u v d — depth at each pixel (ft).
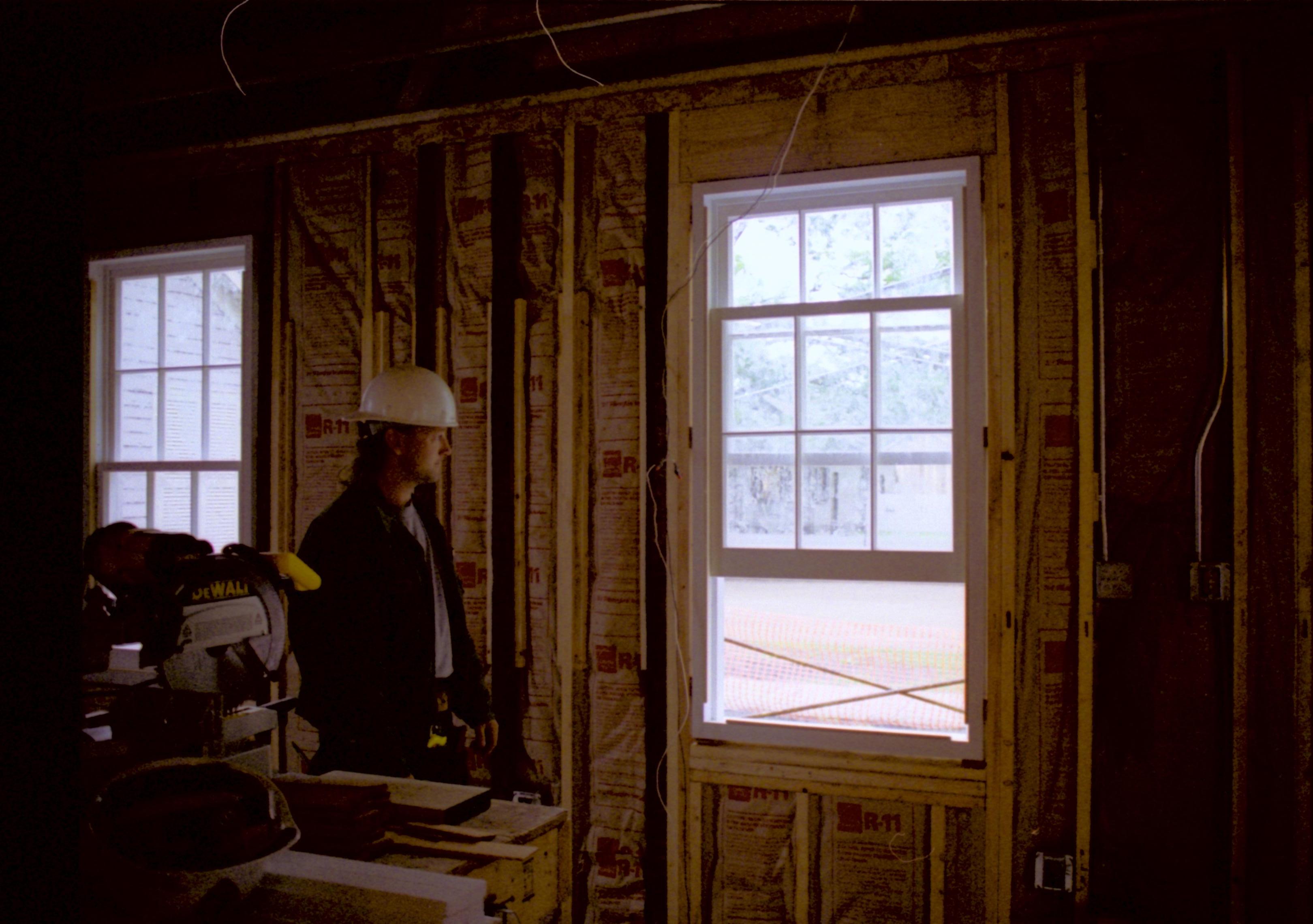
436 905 3.09
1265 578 6.96
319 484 9.71
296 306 9.86
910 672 15.84
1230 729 6.93
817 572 7.91
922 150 7.68
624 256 8.57
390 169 9.51
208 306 10.60
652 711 8.27
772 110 8.11
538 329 8.89
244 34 9.00
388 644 6.35
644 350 8.43
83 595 2.86
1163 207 7.19
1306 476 6.86
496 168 9.06
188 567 3.67
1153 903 7.03
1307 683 6.81
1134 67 7.27
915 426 7.83
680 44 8.38
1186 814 7.00
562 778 8.53
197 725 3.71
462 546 9.05
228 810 3.29
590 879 8.38
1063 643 7.26
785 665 16.06
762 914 7.81
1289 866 6.82
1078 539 7.24
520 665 8.75
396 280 9.45
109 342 11.07
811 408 8.19
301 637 6.03
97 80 9.57
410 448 6.92
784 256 8.31
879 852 7.52
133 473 10.89
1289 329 6.97
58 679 2.76
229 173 10.19
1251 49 7.05
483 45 8.48
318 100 9.88
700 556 8.18
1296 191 6.97
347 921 3.04
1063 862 7.06
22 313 2.70
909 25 7.72
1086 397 7.23
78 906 2.79
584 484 8.62
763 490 8.28
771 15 8.09
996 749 7.27
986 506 7.38
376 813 3.97
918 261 7.95
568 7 7.98
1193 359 7.11
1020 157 7.47
